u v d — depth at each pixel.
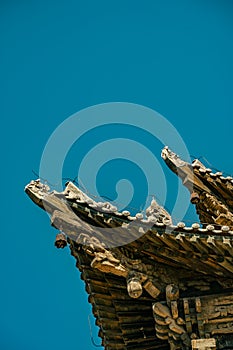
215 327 72.94
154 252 72.94
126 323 76.12
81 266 75.19
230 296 74.12
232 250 72.44
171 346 72.44
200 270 74.44
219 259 73.06
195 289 74.81
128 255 73.00
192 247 72.50
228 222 89.50
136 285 70.44
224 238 72.38
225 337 72.56
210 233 72.50
